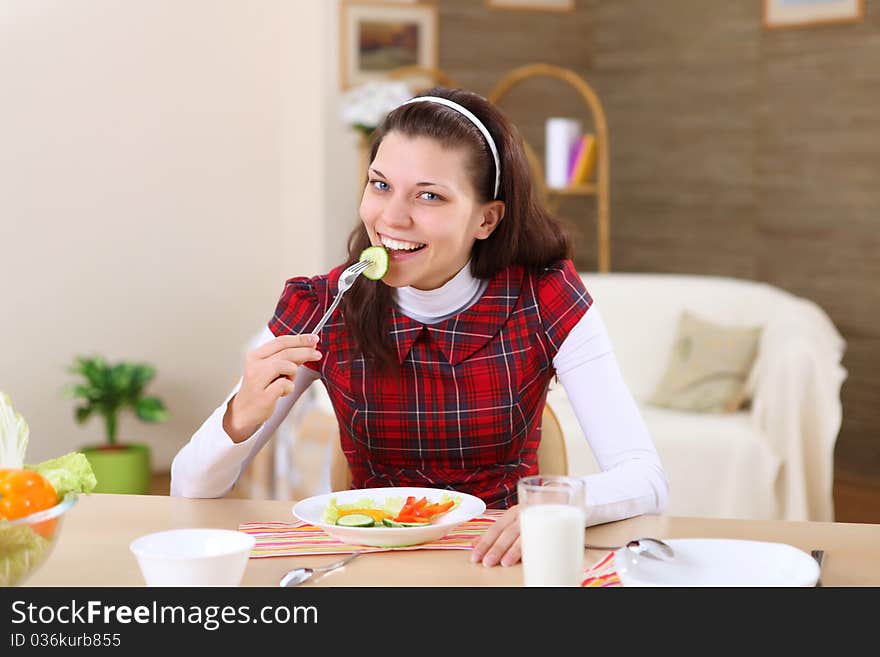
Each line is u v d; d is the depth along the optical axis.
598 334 1.78
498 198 1.74
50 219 5.04
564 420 4.00
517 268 1.80
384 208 1.63
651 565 1.25
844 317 5.08
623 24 5.88
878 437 4.98
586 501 1.51
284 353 1.54
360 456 1.80
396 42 5.37
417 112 1.65
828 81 5.08
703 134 5.61
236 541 1.19
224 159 5.38
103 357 5.19
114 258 5.18
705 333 4.28
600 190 5.16
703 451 3.87
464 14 5.56
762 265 5.41
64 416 5.13
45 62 4.96
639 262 5.97
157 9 5.16
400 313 1.75
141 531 1.45
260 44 5.42
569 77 5.13
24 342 5.04
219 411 1.62
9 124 4.93
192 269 5.36
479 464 1.77
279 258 5.56
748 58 5.39
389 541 1.37
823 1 5.07
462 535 1.45
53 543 1.12
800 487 3.90
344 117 4.77
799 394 3.94
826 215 5.12
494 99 5.21
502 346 1.75
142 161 5.20
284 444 4.02
